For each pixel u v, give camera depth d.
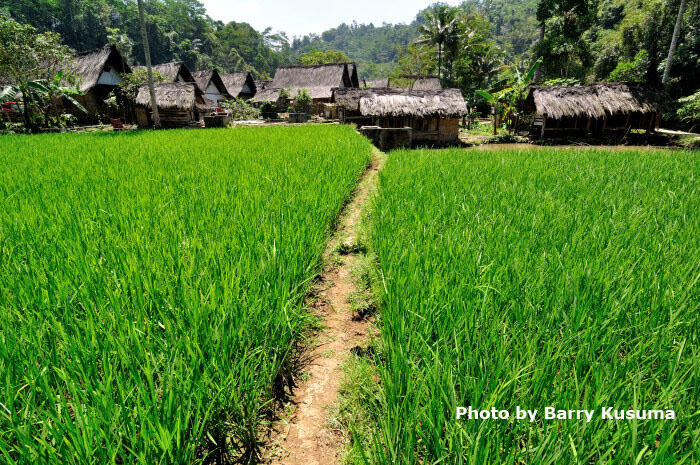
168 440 1.10
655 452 1.00
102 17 62.25
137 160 5.83
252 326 1.72
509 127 21.70
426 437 1.20
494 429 1.14
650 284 1.88
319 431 1.57
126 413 1.14
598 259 2.10
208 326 1.59
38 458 1.01
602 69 33.28
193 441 1.20
